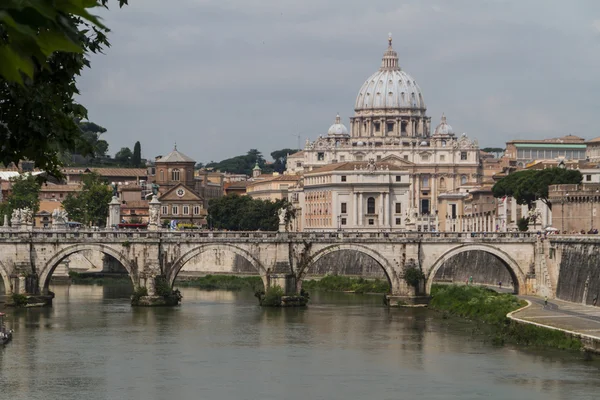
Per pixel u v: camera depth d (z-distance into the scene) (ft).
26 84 59.21
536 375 442.50
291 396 402.93
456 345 535.19
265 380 436.35
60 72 70.18
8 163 72.33
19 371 452.35
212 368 465.88
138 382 429.38
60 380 432.66
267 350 521.24
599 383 425.28
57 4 54.39
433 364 475.72
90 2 54.95
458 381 431.84
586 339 506.89
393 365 474.90
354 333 585.63
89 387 417.90
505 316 620.08
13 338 553.64
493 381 431.84
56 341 542.98
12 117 70.13
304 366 472.85
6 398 395.14
